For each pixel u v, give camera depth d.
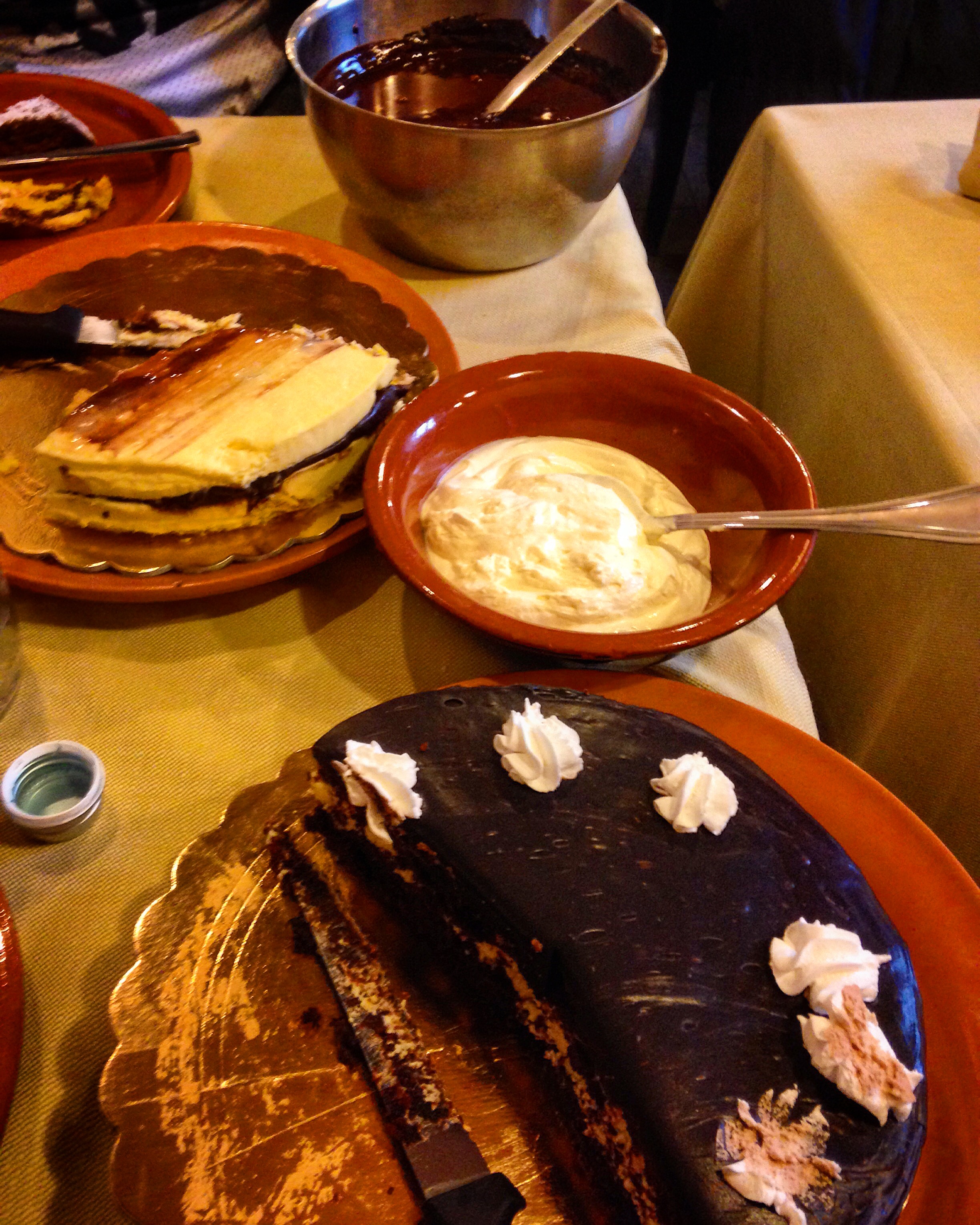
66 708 0.84
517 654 0.90
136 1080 0.63
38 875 0.73
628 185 3.23
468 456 0.98
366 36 1.33
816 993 0.64
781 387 1.55
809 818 0.74
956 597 1.04
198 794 0.80
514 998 0.73
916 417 1.12
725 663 0.91
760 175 1.63
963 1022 0.67
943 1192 0.60
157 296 1.16
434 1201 0.59
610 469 0.99
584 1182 0.65
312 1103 0.64
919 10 2.38
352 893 0.76
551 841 0.71
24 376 1.07
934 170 1.49
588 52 1.34
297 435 0.91
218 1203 0.59
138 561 0.90
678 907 0.68
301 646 0.91
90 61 1.93
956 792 1.14
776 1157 0.59
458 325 1.23
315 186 1.46
